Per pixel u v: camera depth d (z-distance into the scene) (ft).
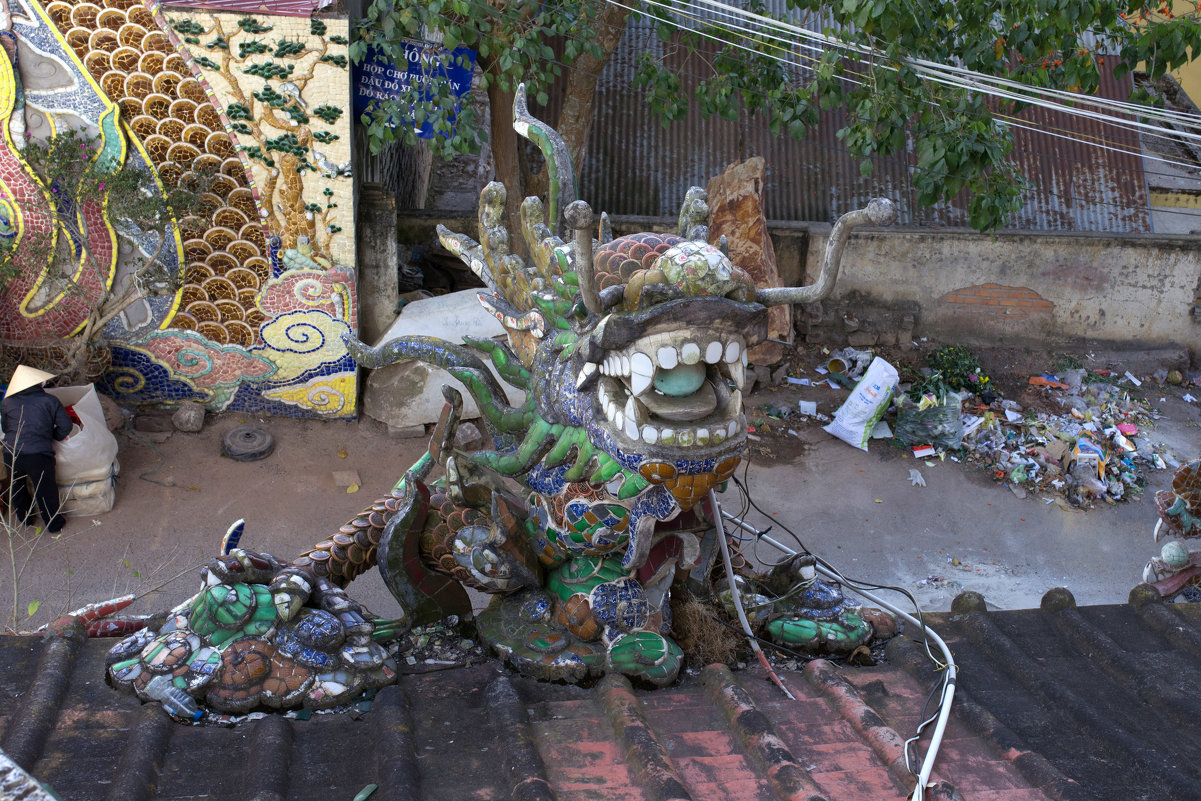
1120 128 48.96
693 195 12.07
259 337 35.01
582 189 46.03
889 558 31.50
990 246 44.75
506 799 9.23
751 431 38.88
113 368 34.88
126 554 28.09
